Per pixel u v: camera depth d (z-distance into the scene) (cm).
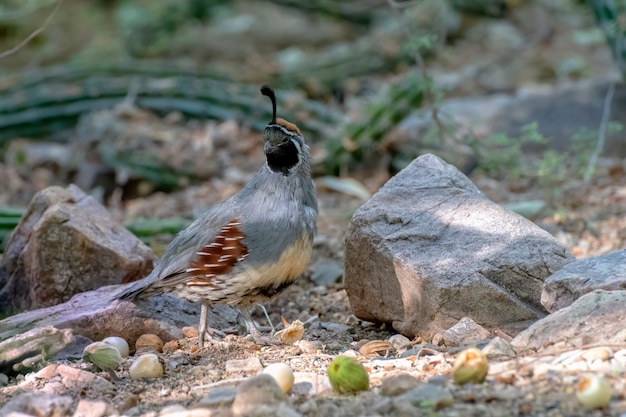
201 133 1736
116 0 2652
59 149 1802
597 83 1753
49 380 820
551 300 838
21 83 1892
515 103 1745
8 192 1666
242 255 869
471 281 868
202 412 693
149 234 1261
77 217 1052
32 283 1051
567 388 688
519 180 1517
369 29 2464
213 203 1533
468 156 1557
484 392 695
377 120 1550
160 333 940
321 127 1720
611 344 748
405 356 841
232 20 2666
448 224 923
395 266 906
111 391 792
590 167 1360
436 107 1437
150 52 2414
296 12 2766
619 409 651
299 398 723
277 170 880
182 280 891
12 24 2486
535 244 894
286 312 1092
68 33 2541
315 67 2084
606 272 829
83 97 1809
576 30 2406
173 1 2472
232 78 1891
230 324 1022
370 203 954
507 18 2473
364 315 964
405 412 667
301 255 894
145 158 1628
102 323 923
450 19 2319
